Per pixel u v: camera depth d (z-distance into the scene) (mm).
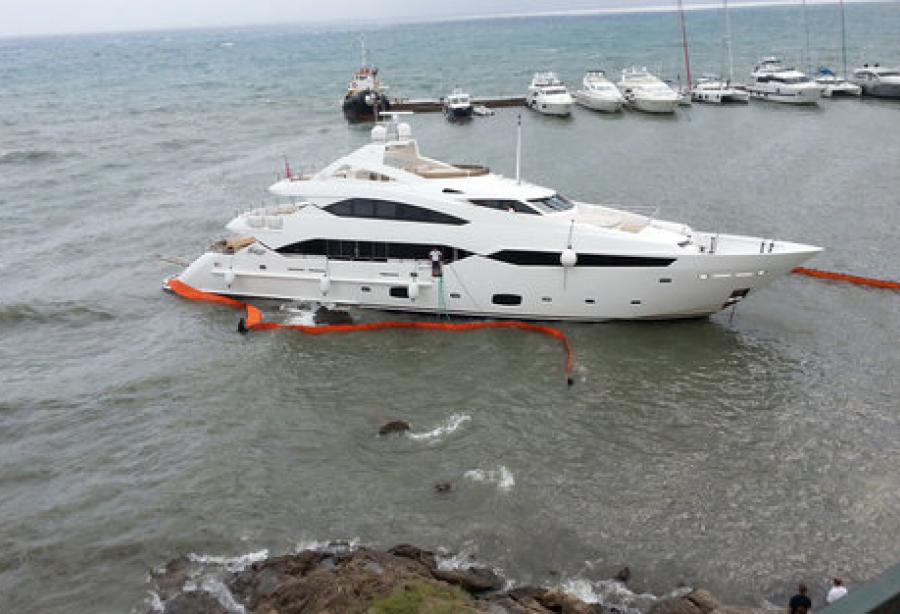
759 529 15992
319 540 16094
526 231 24609
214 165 57031
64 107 99875
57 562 15633
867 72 80438
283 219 26734
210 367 24094
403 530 16328
